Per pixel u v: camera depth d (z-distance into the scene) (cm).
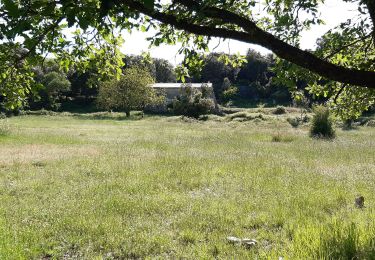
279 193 1058
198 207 895
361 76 447
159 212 875
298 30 485
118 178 1246
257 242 668
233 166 1532
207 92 6594
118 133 3400
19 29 332
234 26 516
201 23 475
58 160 1655
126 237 696
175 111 6288
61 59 543
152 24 529
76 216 809
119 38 554
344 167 1543
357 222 725
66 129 3731
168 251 647
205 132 3597
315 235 600
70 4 350
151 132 3591
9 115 6012
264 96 8694
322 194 1026
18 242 644
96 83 580
